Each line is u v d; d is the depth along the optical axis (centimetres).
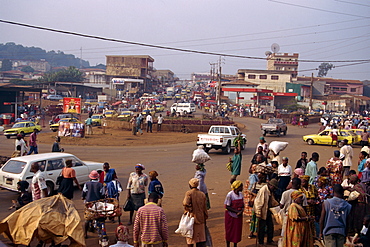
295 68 10750
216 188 1480
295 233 695
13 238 734
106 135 3359
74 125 3103
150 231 668
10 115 5084
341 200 725
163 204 1215
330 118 6209
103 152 2467
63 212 776
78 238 743
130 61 11375
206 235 850
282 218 810
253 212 900
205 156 1019
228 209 796
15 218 751
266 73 9419
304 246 698
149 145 2927
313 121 5881
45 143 2873
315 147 2952
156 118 4272
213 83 9119
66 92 9312
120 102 7325
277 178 1102
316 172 1141
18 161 1294
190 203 747
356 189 905
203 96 9881
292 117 5712
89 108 6931
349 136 2994
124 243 648
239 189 799
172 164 2044
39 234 728
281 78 9419
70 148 2634
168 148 2759
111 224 1024
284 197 812
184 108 6456
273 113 6162
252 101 8362
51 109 6066
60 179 1072
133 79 10712
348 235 869
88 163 1521
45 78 13062
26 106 6056
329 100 8888
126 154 2394
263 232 854
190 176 1712
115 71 11412
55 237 739
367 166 1181
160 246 677
